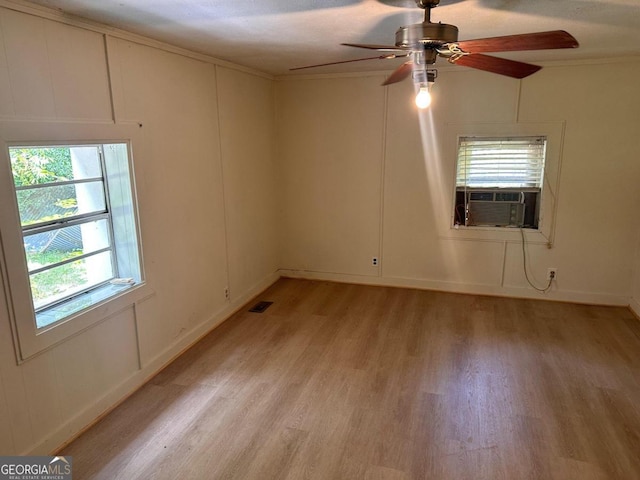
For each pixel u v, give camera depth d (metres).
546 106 4.31
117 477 2.27
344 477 2.26
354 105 4.86
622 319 4.19
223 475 2.29
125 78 2.85
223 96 4.05
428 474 2.28
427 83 2.39
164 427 2.68
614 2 2.26
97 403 2.77
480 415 2.75
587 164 4.32
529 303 4.64
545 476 2.26
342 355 3.56
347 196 5.13
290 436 2.58
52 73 2.35
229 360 3.49
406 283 5.15
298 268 5.50
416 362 3.43
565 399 2.92
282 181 5.32
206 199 3.87
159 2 2.20
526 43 1.93
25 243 2.43
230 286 4.38
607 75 4.10
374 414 2.78
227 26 2.71
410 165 4.83
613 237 4.39
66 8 2.29
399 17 2.51
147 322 3.20
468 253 4.86
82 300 2.75
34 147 2.29
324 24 2.66
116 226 3.04
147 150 3.09
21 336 2.23
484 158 4.59
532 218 4.62
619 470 2.29
